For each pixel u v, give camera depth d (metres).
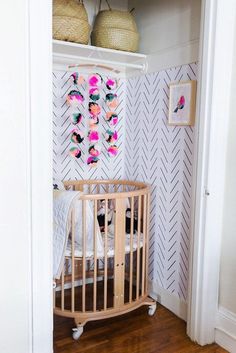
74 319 2.15
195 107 2.12
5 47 1.14
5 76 1.15
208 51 1.86
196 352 1.97
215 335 2.06
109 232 2.32
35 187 1.24
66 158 2.67
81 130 2.69
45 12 1.20
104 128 2.78
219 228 2.00
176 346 2.02
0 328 1.23
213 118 1.88
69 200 1.99
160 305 2.50
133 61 2.64
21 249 1.24
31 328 1.29
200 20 2.01
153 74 2.50
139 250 2.31
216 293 2.04
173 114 2.31
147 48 2.57
